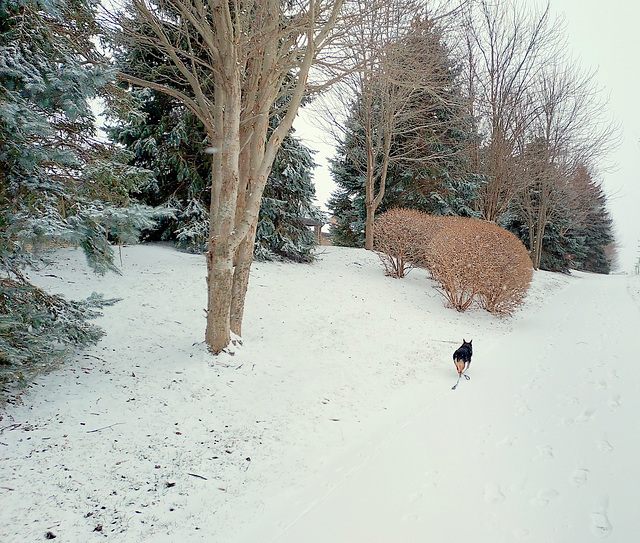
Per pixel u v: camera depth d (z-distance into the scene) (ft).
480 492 11.38
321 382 19.53
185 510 10.75
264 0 19.36
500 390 19.42
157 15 22.97
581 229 120.98
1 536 8.98
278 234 42.01
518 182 67.62
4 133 12.42
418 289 41.65
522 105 63.67
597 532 9.52
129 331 21.44
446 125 55.93
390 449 14.05
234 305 21.97
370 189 57.93
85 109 14.75
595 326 33.50
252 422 15.53
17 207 13.78
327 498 11.42
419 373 21.72
